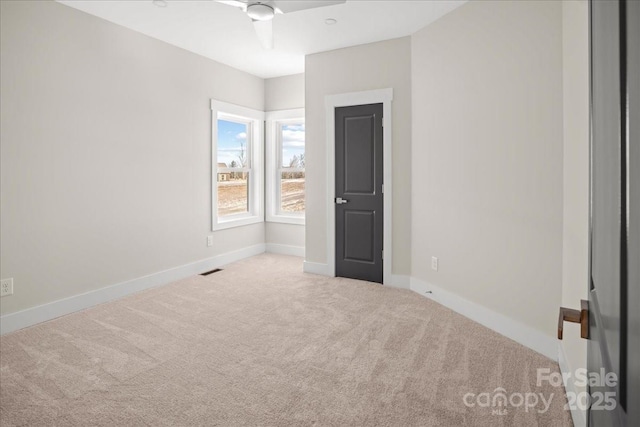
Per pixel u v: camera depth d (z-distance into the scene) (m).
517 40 2.66
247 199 5.61
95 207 3.51
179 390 2.10
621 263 0.41
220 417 1.87
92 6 3.28
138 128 3.87
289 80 5.41
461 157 3.21
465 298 3.21
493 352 2.54
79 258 3.39
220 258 4.95
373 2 3.18
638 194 0.34
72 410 1.91
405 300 3.60
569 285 2.18
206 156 4.70
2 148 2.87
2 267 2.89
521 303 2.67
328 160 4.38
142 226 3.95
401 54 3.89
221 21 3.60
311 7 2.59
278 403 1.99
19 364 2.38
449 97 3.33
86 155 3.42
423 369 2.32
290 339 2.75
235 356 2.50
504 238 2.81
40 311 3.10
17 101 2.94
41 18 3.07
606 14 0.50
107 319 3.14
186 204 4.46
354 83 4.17
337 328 2.95
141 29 3.78
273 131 5.62
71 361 2.42
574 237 2.05
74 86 3.31
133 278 3.87
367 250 4.24
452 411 1.92
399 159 3.95
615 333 0.44
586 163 1.81
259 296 3.73
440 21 3.43
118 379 2.21
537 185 2.54
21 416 1.86
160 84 4.08
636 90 0.34
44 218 3.14
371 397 2.04
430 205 3.62
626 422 0.38
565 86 2.28
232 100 5.04
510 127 2.73
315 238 4.57
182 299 3.65
